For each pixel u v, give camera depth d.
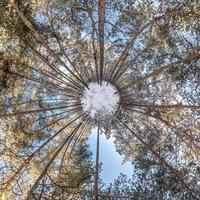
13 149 12.70
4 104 12.34
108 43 13.16
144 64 13.20
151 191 12.09
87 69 13.05
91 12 11.98
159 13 11.89
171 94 13.10
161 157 12.53
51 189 12.23
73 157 14.02
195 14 11.30
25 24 11.21
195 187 12.08
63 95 13.60
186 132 12.84
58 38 12.27
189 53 11.81
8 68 11.93
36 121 13.30
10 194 12.43
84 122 13.48
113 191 11.88
